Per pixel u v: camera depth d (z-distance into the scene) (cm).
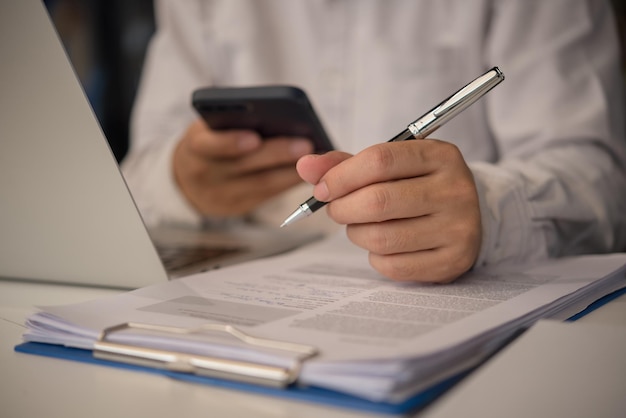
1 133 57
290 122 83
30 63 54
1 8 53
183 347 37
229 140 89
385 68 124
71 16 215
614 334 40
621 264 61
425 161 55
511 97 109
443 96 123
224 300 48
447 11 123
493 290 52
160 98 136
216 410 32
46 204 59
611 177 92
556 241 73
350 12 127
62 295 59
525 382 33
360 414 31
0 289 62
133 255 58
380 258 56
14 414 32
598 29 113
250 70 133
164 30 142
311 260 69
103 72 219
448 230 55
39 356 41
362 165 53
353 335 38
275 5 133
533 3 113
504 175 72
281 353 34
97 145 55
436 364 33
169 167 108
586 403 31
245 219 114
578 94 105
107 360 39
